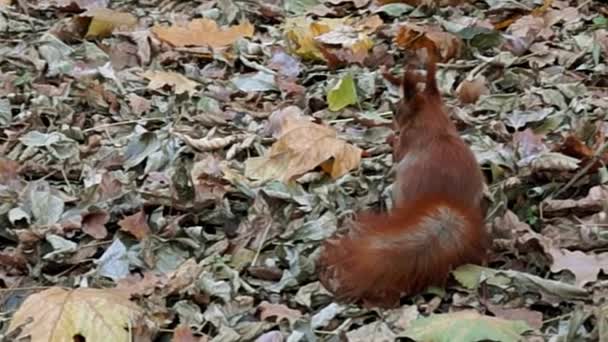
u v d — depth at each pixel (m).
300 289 6.30
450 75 9.20
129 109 8.91
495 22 10.16
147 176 7.79
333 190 7.32
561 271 6.29
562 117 8.23
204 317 6.13
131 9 11.12
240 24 10.25
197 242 6.91
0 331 6.08
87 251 6.90
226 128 8.52
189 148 8.06
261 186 7.45
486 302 6.01
